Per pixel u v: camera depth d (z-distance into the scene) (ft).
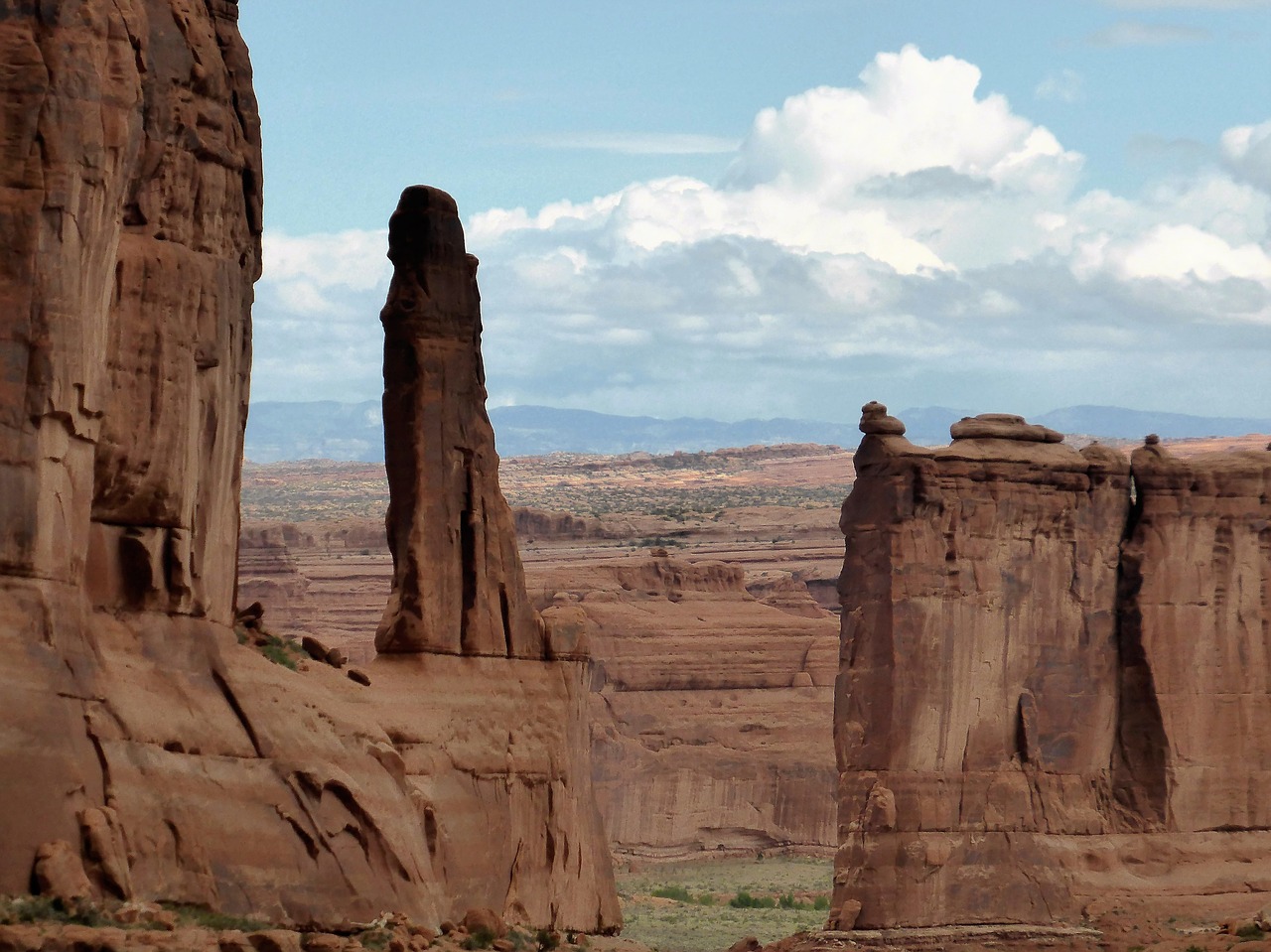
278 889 168.96
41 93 151.94
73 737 153.28
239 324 176.76
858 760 335.06
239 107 177.06
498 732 215.10
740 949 334.44
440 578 216.74
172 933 148.97
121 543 166.40
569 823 220.23
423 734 205.77
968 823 336.49
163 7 169.17
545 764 218.38
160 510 168.04
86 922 147.95
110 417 164.35
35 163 151.94
